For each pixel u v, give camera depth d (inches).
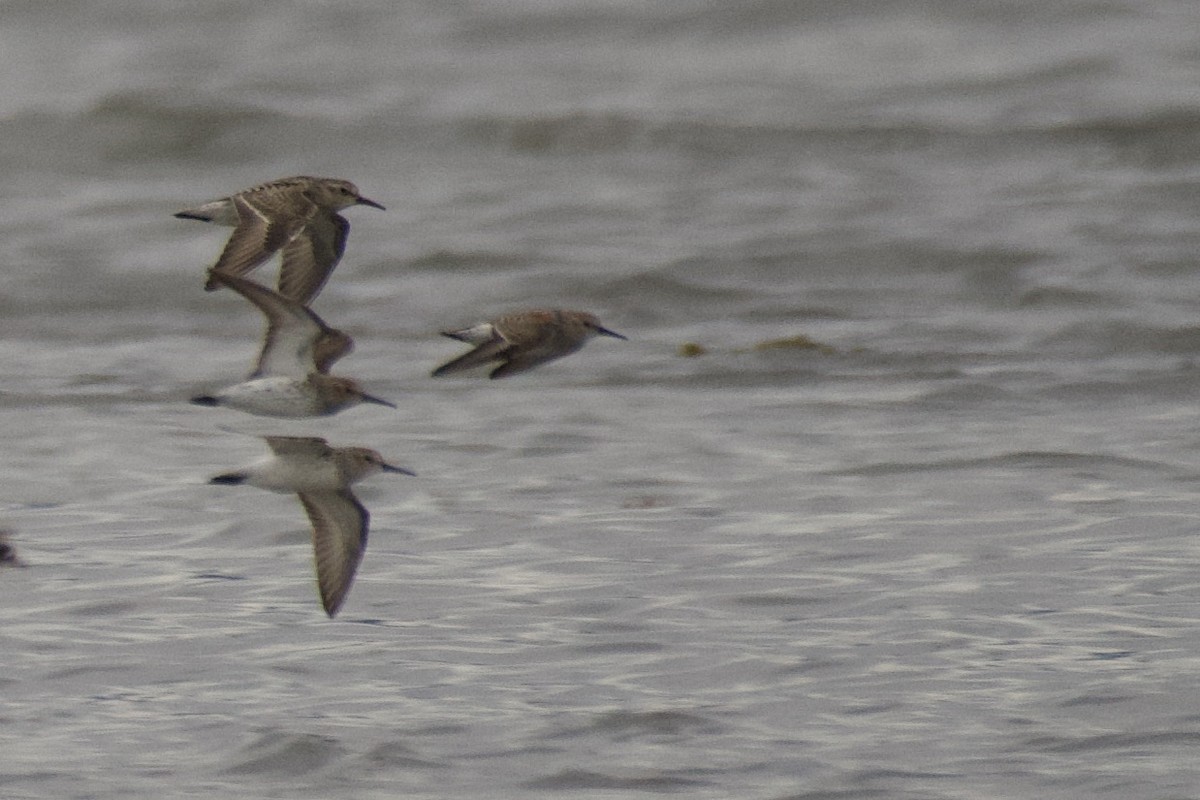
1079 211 1126.4
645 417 722.8
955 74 1571.1
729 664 456.1
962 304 928.3
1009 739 407.2
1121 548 544.4
